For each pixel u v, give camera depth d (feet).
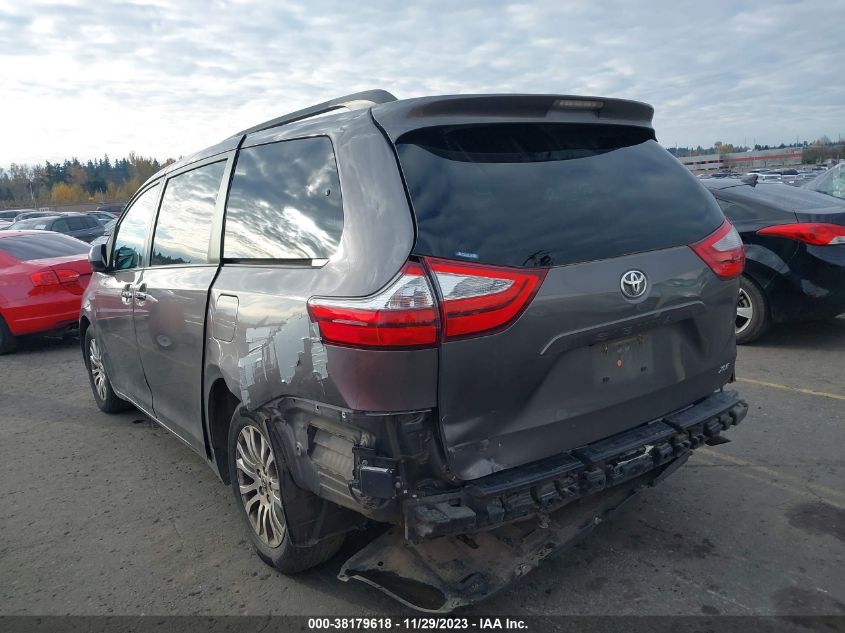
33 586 10.79
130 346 14.96
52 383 23.50
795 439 14.55
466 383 7.83
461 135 8.72
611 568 10.28
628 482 10.07
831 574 9.89
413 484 7.84
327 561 10.67
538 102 9.09
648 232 9.33
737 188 22.16
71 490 14.38
